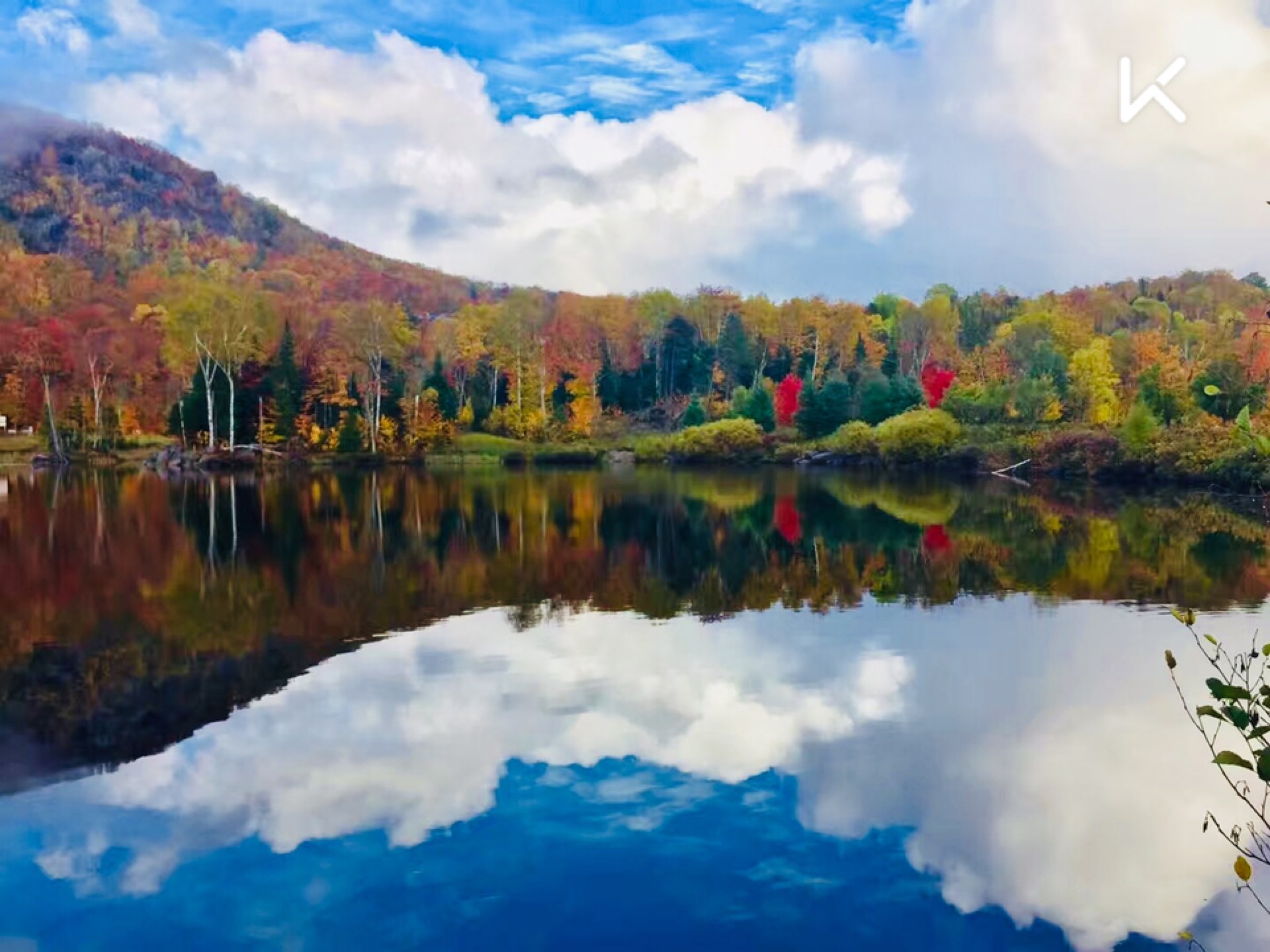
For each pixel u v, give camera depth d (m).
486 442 64.62
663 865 6.04
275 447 59.72
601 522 25.27
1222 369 35.97
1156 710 9.01
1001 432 52.25
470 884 5.84
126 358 64.31
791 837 6.40
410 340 72.12
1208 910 5.55
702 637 11.97
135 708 9.34
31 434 62.62
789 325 82.25
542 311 82.19
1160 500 32.16
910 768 7.60
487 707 9.17
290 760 7.88
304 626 12.81
